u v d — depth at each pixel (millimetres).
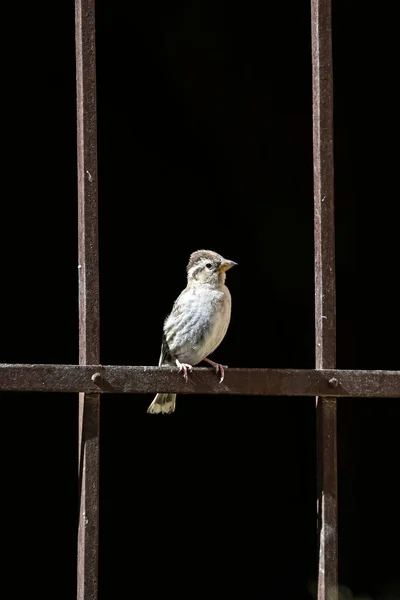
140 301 12711
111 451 12414
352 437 12180
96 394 6410
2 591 11594
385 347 12414
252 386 6684
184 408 12664
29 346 12289
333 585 6633
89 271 6508
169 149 12539
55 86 11945
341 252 12500
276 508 12477
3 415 12117
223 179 12680
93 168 6582
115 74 12094
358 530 12000
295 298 12734
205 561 12242
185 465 12547
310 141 12398
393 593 11766
